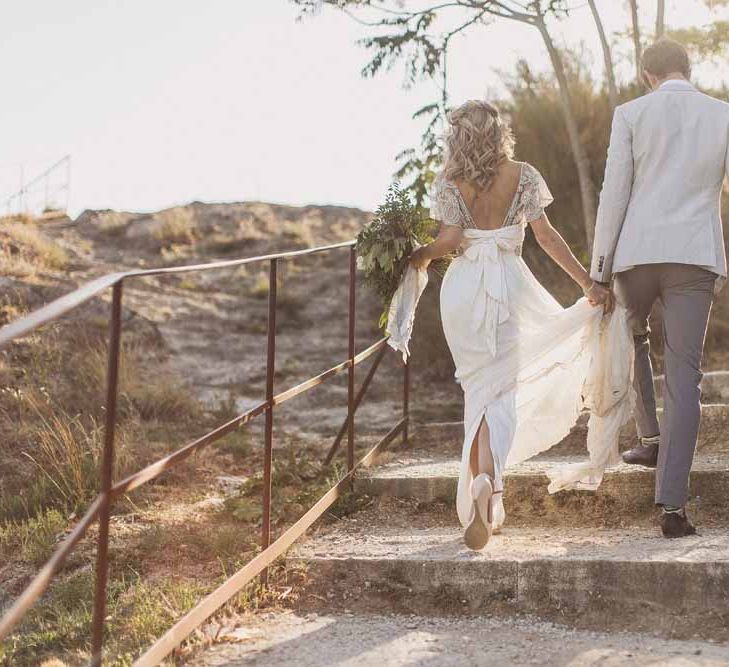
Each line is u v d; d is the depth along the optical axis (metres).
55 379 7.04
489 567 3.46
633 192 3.82
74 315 8.54
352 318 4.75
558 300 7.84
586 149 8.98
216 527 4.46
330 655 2.98
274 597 3.52
